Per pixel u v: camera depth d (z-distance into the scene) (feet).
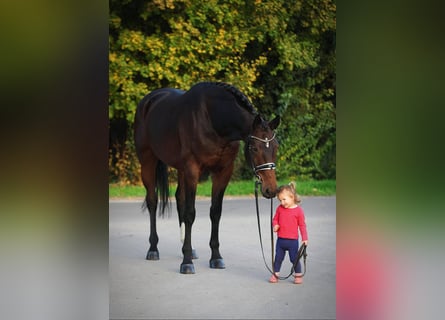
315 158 46.55
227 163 22.84
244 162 46.50
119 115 43.80
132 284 20.90
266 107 46.14
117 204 38.93
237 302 18.83
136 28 42.27
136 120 26.66
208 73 42.96
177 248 26.99
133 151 44.65
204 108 22.16
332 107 46.09
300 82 45.65
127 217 34.81
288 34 43.06
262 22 41.19
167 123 23.85
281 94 45.16
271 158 20.39
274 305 18.47
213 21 42.37
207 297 19.45
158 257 24.79
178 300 19.08
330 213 34.81
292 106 45.93
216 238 23.41
